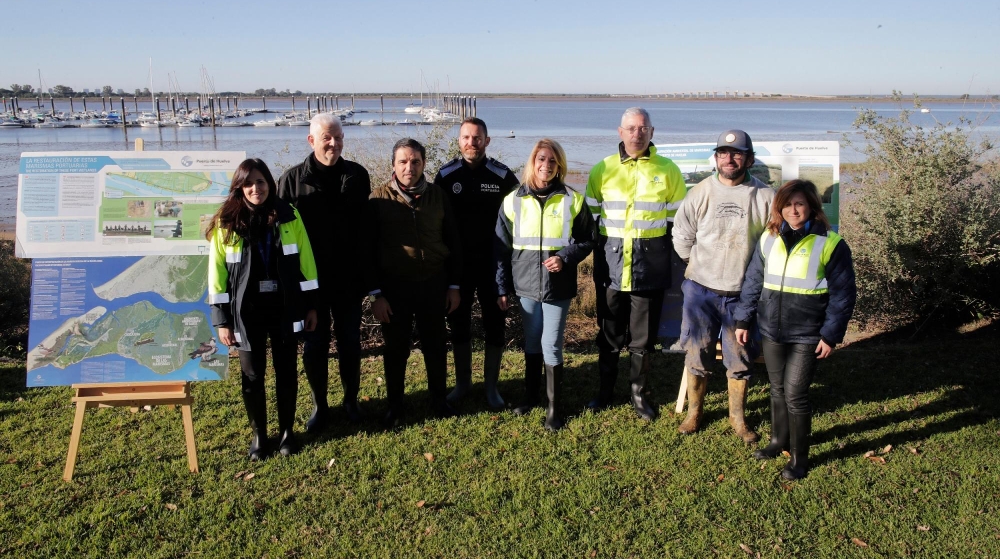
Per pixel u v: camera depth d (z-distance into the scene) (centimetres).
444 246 459
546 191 446
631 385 496
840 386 555
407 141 432
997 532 344
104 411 493
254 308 397
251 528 349
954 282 689
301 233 403
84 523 352
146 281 412
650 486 392
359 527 351
